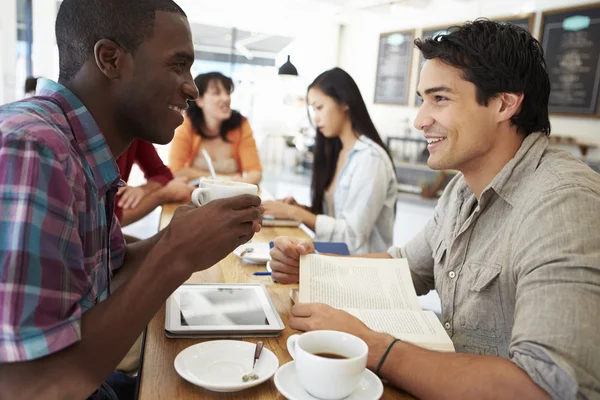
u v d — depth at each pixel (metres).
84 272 0.72
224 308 1.06
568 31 3.54
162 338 0.94
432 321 0.99
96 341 0.67
